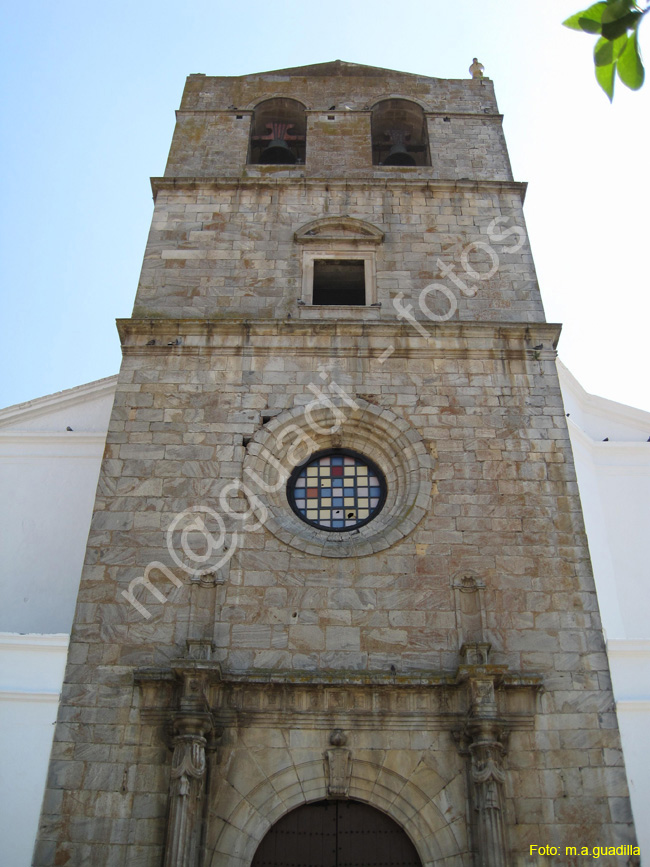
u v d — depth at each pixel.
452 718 16.17
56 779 15.50
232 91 28.38
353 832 15.68
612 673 16.78
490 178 25.61
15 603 22.66
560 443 19.75
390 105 28.33
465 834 15.23
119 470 19.14
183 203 24.42
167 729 15.89
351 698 16.34
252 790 15.62
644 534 24.36
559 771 15.69
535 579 17.86
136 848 14.93
